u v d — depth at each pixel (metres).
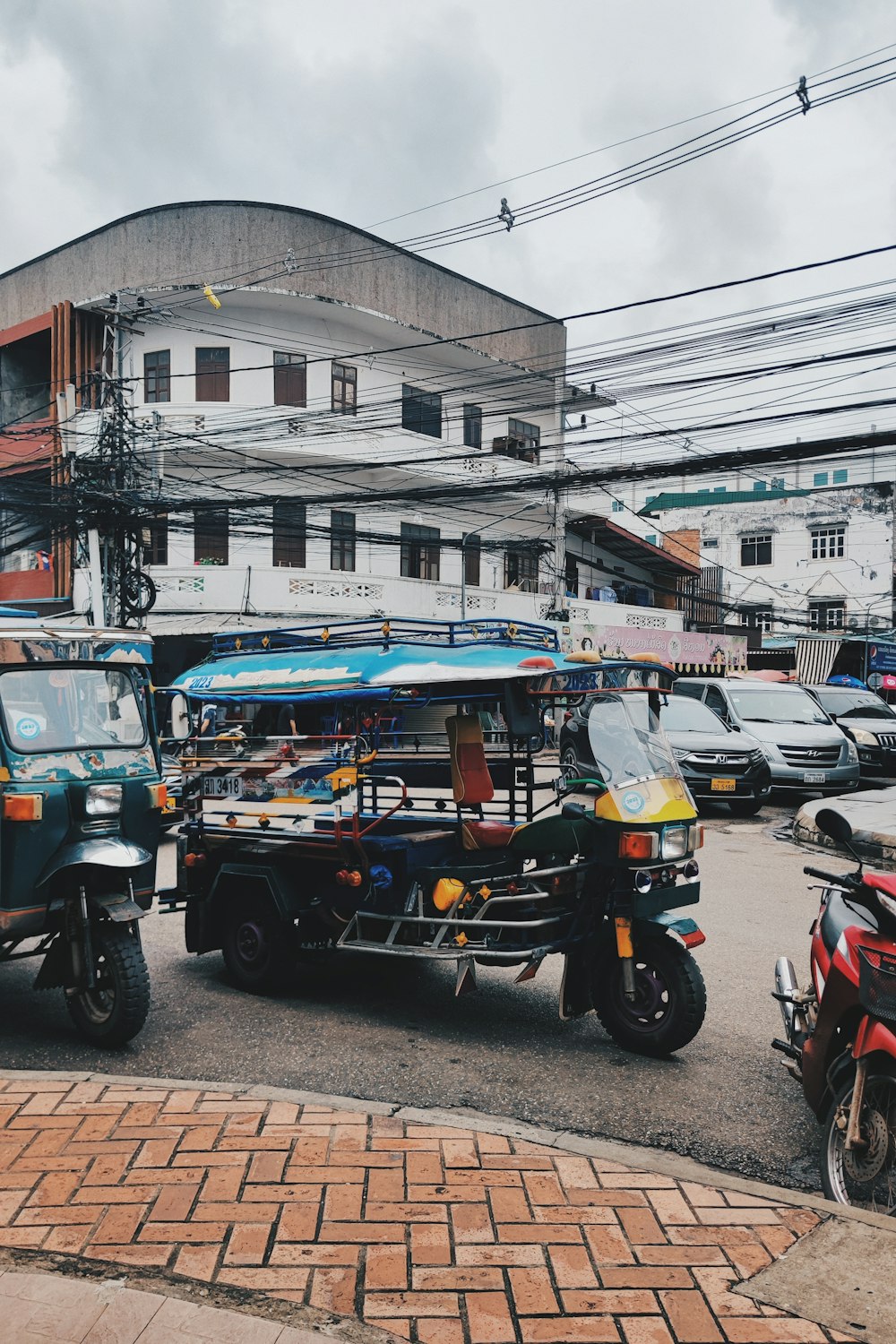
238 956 6.23
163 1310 2.62
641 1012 5.09
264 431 22.56
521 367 26.34
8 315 25.77
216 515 22.52
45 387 26.14
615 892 5.02
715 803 14.98
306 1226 3.03
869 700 18.66
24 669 5.54
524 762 6.15
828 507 39.84
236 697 6.15
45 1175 3.38
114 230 23.70
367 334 24.89
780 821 13.70
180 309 23.14
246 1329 2.55
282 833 5.96
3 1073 4.40
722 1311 2.64
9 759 5.28
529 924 5.10
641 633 27.73
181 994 6.16
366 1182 3.31
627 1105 4.43
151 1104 4.00
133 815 5.69
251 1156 3.50
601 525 28.25
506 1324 2.58
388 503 24.66
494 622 6.52
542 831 5.31
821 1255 2.90
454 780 5.91
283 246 22.91
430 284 25.53
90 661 5.81
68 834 5.36
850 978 3.48
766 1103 4.48
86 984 5.24
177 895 6.49
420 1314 2.62
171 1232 3.00
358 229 23.95
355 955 7.05
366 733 5.77
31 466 24.25
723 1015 5.68
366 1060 4.96
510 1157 3.52
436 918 5.53
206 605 21.03
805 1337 2.54
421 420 26.05
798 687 16.42
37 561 24.42
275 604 21.25
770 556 41.06
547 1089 4.61
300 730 6.25
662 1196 3.24
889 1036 3.22
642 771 5.18
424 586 23.05
